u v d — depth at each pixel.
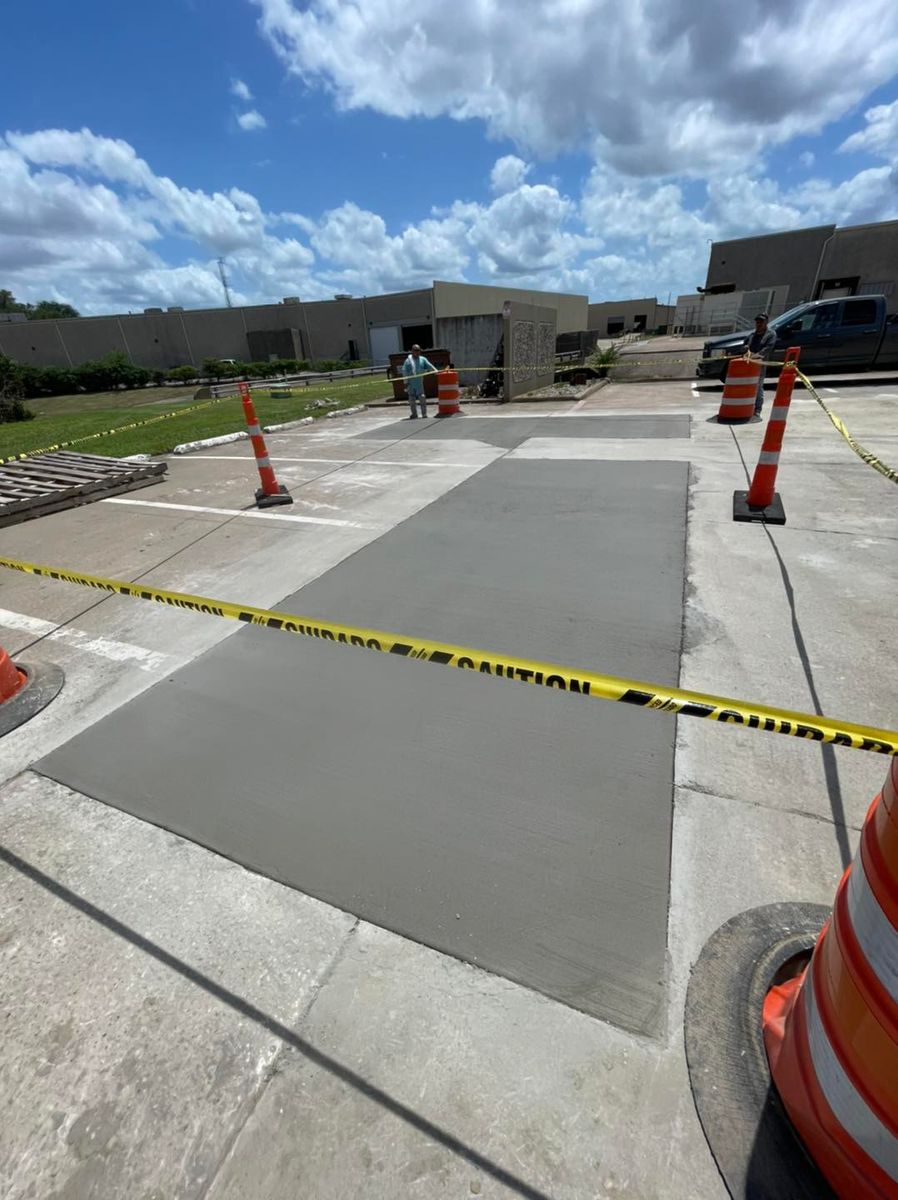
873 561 3.69
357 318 38.75
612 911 1.67
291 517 5.37
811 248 30.78
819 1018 1.10
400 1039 1.41
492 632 3.17
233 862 1.90
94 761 2.39
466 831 1.95
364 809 2.07
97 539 5.10
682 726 2.37
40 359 40.34
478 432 8.90
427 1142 1.23
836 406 8.97
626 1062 1.34
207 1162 1.22
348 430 10.13
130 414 18.77
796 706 2.44
